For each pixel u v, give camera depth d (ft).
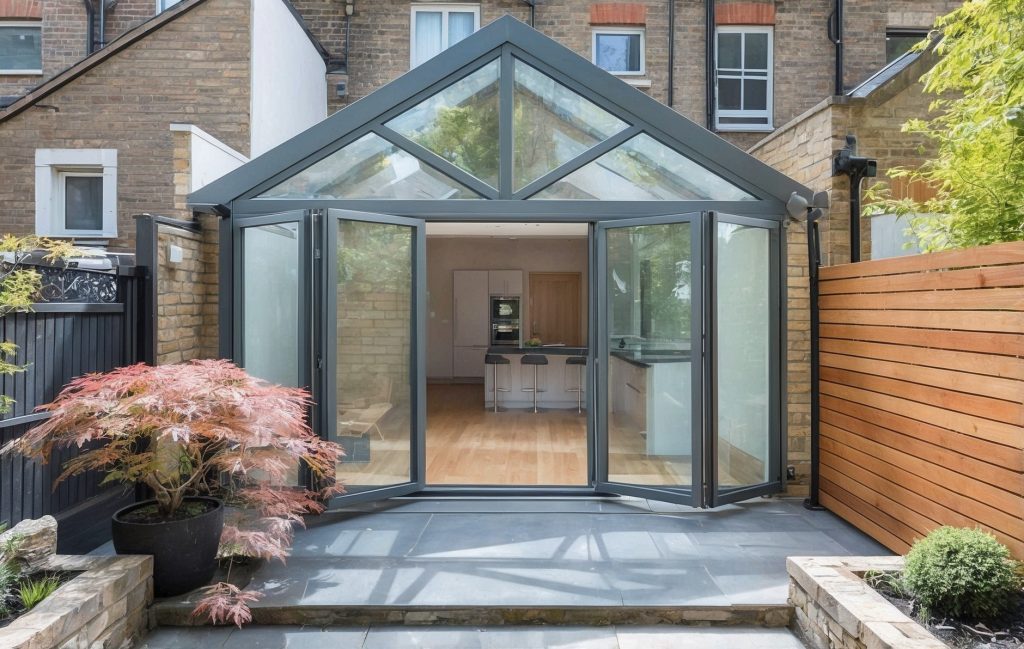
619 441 15.38
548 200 15.43
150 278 13.47
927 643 7.30
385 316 15.08
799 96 25.67
